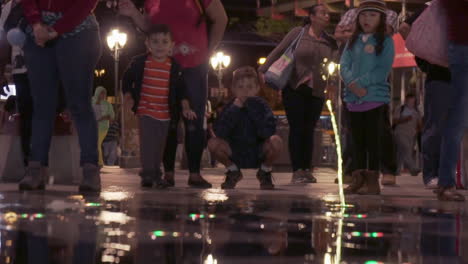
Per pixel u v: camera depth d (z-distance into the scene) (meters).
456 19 5.62
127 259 2.12
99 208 3.90
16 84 7.42
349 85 6.47
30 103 7.43
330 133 18.11
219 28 7.26
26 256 2.16
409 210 4.27
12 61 7.41
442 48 6.08
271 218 3.51
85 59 5.92
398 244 2.55
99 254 2.21
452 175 5.52
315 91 8.82
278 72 8.84
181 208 4.05
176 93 6.89
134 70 6.80
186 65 7.13
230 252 2.28
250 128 7.07
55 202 4.28
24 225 2.99
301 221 3.38
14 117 7.57
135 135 15.88
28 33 5.96
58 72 6.04
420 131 14.21
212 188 7.06
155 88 6.77
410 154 13.95
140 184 7.08
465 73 5.60
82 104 5.91
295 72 8.87
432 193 6.71
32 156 5.98
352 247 2.44
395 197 5.83
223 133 7.04
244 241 2.56
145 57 6.82
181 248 2.36
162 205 4.23
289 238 2.68
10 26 6.01
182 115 7.17
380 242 2.60
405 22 7.76
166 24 7.06
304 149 8.84
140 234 2.73
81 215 3.46
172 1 7.07
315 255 2.22
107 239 2.56
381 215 3.85
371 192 6.40
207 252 2.27
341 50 9.00
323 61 8.97
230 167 7.08
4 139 7.59
